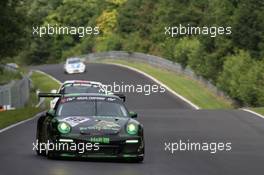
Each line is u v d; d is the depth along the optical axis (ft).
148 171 123.95
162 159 145.48
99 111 142.00
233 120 269.64
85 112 141.18
